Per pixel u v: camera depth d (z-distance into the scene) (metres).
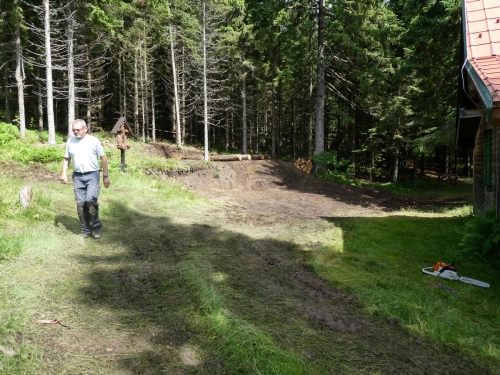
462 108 7.10
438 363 2.65
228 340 2.57
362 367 2.49
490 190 6.53
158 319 2.88
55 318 2.71
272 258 4.86
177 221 6.62
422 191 19.03
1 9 16.72
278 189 14.65
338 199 13.05
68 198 6.85
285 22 18.80
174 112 32.53
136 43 26.52
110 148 16.81
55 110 30.53
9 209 5.15
